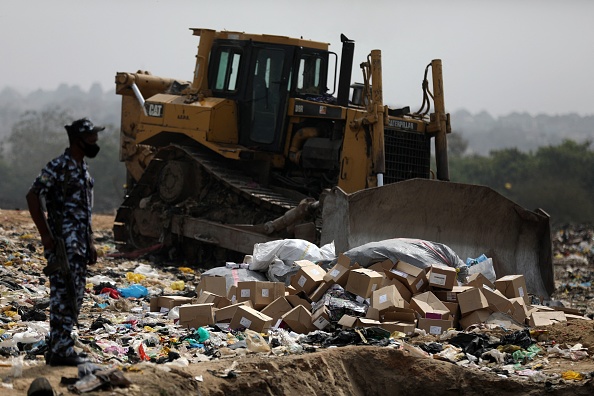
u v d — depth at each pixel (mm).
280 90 25781
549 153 84688
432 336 15125
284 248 18844
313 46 26078
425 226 21891
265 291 16375
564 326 16016
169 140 27969
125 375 10938
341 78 25266
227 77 26688
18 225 32000
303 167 25781
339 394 12766
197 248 26359
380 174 23922
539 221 22484
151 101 27594
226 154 25594
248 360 12500
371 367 13375
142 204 27516
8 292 17531
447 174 25750
